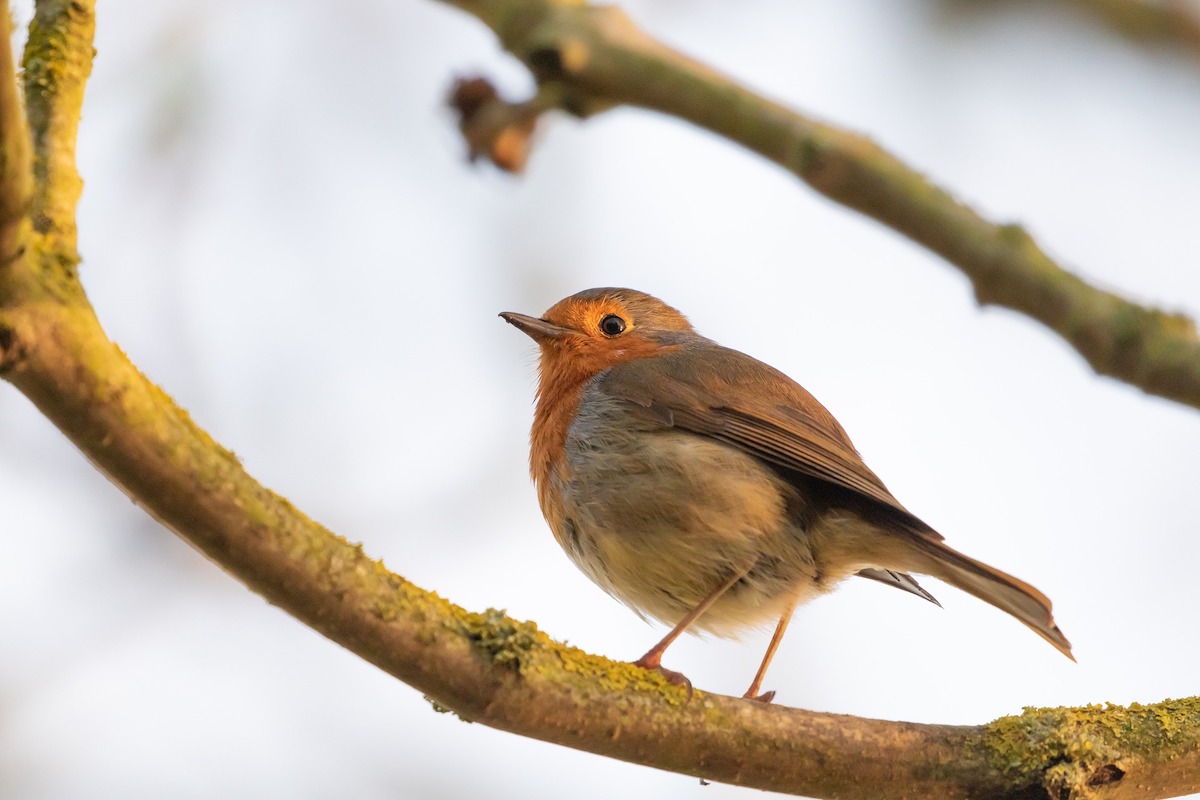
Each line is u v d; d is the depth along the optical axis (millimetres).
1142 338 7883
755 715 6918
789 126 8492
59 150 5176
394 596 6004
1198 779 7148
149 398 5191
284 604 5781
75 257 4969
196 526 5426
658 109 8875
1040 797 6996
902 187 8234
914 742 7074
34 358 4789
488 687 6250
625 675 6730
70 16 5551
